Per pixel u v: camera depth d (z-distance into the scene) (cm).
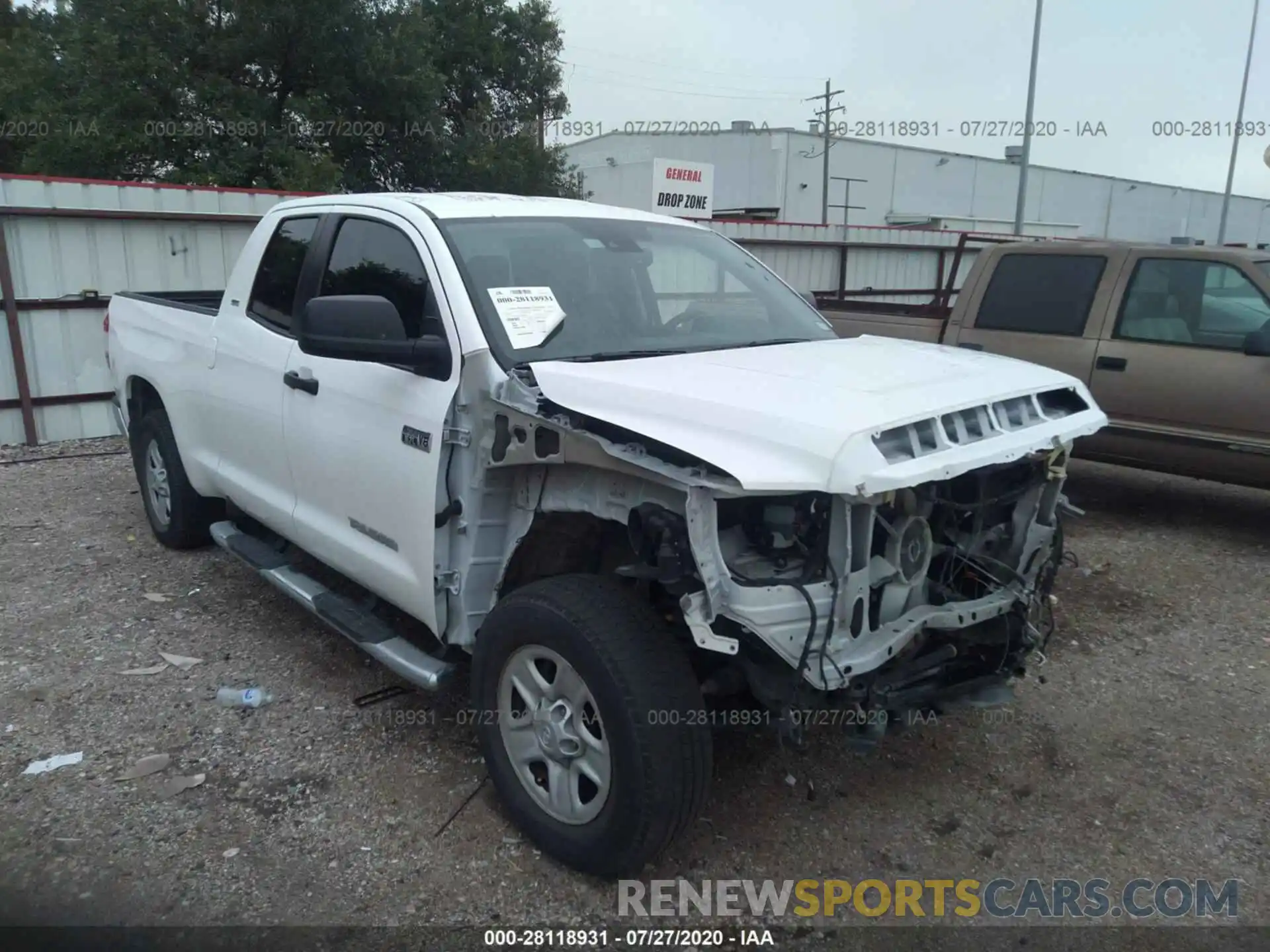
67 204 915
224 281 1020
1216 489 815
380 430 362
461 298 344
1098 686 455
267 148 2100
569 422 299
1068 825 348
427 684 346
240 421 466
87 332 950
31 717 405
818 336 422
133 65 2025
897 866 324
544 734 310
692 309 409
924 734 407
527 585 315
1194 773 383
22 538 630
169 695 425
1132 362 680
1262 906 308
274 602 527
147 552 603
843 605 277
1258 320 634
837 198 4506
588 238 403
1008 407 323
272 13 2094
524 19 2719
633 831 284
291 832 333
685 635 314
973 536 345
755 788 364
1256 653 493
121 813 342
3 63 2252
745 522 285
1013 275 749
